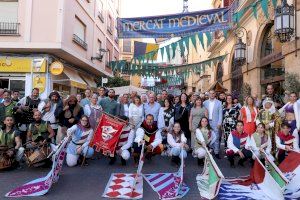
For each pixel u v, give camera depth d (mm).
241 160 7977
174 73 18156
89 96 10062
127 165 7930
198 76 30531
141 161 6285
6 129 7410
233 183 6195
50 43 14938
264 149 7680
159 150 8070
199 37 9812
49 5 15148
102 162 8266
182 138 7926
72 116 8406
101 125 7723
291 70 11320
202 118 8195
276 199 5238
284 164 6535
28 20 15086
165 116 9523
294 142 7641
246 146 7727
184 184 6129
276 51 12977
